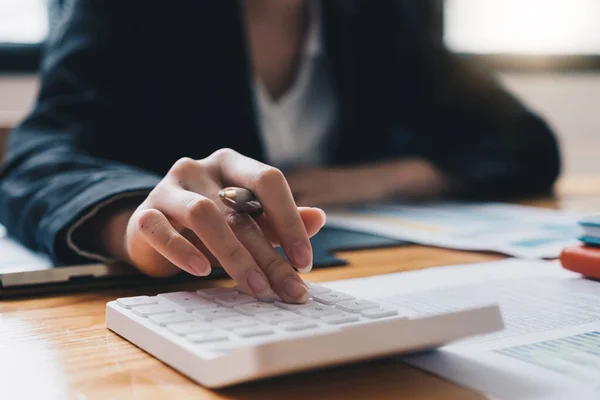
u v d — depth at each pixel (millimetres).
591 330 399
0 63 1290
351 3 1295
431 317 333
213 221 443
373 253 679
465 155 1189
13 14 1320
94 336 412
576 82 1998
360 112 1312
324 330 321
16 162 782
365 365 347
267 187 468
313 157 1312
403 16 1367
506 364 343
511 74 1923
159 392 316
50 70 947
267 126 1262
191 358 327
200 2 1103
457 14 1877
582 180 1399
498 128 1219
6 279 524
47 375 341
